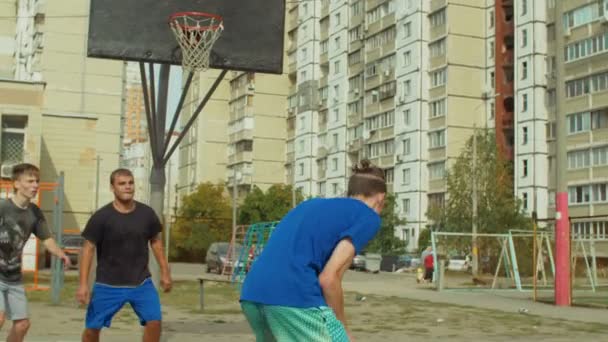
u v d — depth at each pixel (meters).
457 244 36.62
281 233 4.22
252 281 4.16
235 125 87.94
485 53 62.31
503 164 49.44
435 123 62.25
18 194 7.27
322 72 79.81
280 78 86.38
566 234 20.55
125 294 7.14
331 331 4.00
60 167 42.34
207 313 16.08
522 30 58.00
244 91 85.56
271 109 85.88
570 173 53.25
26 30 65.69
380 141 68.00
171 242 68.06
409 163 63.94
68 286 23.14
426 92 63.34
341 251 4.06
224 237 69.25
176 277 33.34
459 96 61.41
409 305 19.89
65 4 63.66
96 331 7.18
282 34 12.86
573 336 13.15
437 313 17.50
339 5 76.00
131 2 12.14
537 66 56.53
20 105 36.69
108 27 11.99
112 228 7.12
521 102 57.66
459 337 12.74
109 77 64.38
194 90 92.38
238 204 72.75
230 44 12.61
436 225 49.12
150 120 11.70
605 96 50.47
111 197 63.75
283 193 72.06
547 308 19.48
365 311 17.84
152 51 12.05
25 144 36.66
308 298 4.02
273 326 4.07
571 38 53.38
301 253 4.10
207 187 70.75
